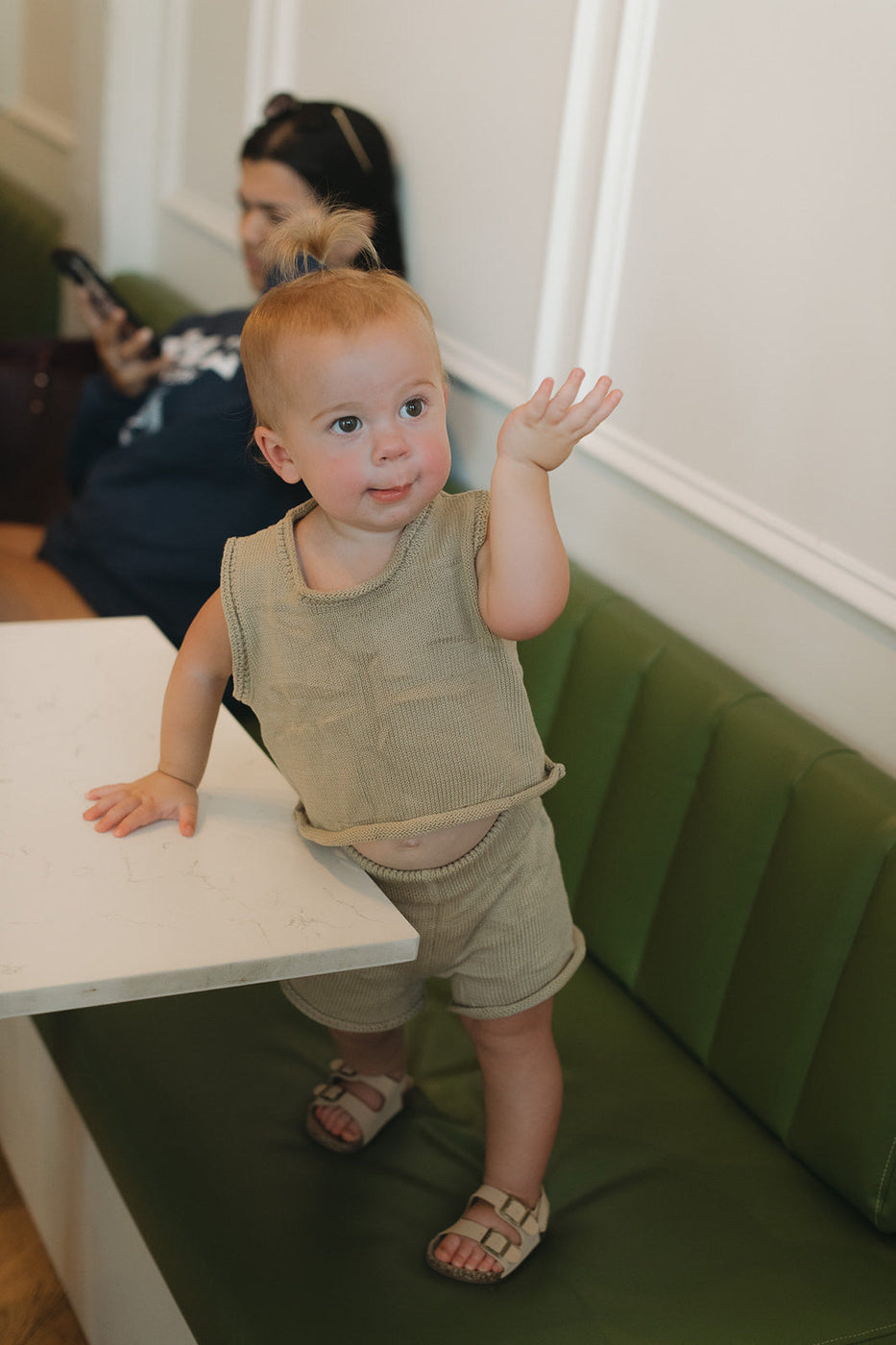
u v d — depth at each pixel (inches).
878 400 53.3
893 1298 46.4
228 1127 52.2
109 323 100.3
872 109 52.0
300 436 38.3
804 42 54.8
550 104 69.9
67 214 135.3
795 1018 51.9
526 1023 47.8
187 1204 48.6
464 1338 43.1
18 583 93.2
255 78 102.8
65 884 39.5
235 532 85.7
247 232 86.7
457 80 78.9
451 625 40.3
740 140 58.6
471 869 44.3
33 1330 62.1
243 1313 44.0
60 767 45.7
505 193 75.2
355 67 90.7
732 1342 43.8
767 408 58.8
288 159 82.3
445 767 41.1
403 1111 54.2
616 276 67.1
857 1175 49.0
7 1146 70.8
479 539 39.9
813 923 51.3
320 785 42.7
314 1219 48.0
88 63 123.4
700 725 58.5
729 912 55.7
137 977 35.7
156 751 47.4
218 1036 56.9
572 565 71.6
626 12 62.9
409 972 48.6
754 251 58.6
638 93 63.9
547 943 46.8
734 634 62.5
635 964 60.8
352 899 40.9
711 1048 56.4
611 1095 55.1
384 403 37.1
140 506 88.4
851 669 56.4
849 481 55.1
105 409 102.0
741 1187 50.8
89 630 55.8
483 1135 52.9
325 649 40.9
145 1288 53.1
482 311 78.8
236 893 40.3
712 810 56.9
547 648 66.9
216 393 87.9
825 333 55.4
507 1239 46.1
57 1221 63.9
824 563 56.4
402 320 37.4
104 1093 54.1
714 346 61.5
